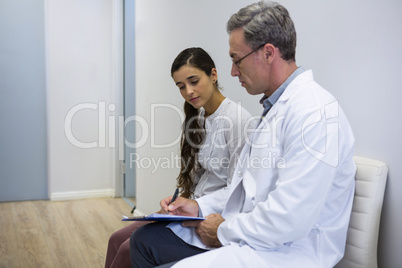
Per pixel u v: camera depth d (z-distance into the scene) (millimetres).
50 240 2701
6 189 3779
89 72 3908
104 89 3973
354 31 1289
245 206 1162
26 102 3770
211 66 1501
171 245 1238
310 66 1494
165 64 2682
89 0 3855
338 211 1129
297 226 976
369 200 1139
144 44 3096
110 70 3977
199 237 1246
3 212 3410
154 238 1252
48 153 3857
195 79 1459
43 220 3188
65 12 3785
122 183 4039
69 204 3734
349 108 1323
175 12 2523
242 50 1170
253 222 1032
